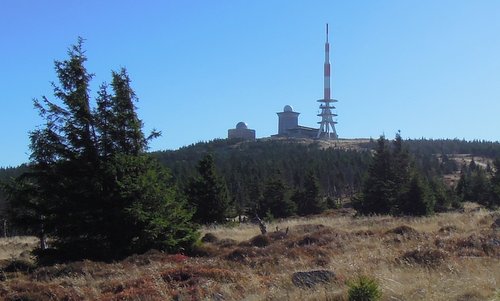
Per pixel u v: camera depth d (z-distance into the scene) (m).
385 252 13.30
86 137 19.72
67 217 18.83
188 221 21.44
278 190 50.84
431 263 11.03
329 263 12.40
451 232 17.70
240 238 24.83
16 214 19.70
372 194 43.19
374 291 7.89
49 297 10.79
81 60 20.06
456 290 8.34
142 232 18.83
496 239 14.12
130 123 20.12
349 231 20.64
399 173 45.47
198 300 9.63
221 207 40.66
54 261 18.25
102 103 20.09
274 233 22.08
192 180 41.62
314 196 55.97
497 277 9.04
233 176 83.44
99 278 13.73
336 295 8.38
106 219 18.83
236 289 10.22
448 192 52.50
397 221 27.03
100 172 19.19
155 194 19.39
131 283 11.48
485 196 52.19
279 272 12.34
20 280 13.62
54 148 19.45
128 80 20.44
